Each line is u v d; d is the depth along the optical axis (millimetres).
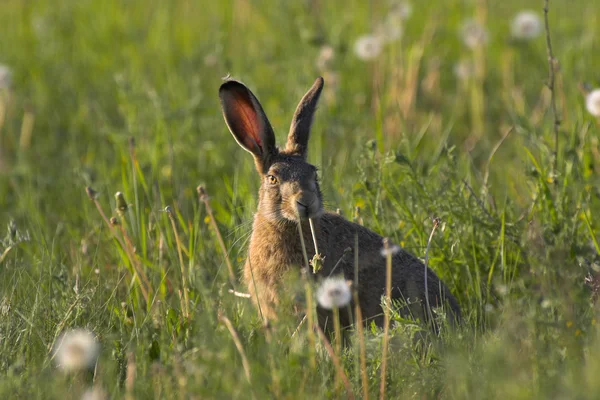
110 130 14445
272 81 17625
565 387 6387
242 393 6727
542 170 11125
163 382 7215
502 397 6547
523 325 7691
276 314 9312
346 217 11211
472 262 10305
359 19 21203
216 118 15047
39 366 7715
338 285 7551
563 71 16203
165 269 10539
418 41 19375
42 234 11438
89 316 8891
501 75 18484
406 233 10695
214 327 7734
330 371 7691
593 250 9891
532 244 9438
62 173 14391
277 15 21156
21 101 17688
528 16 17703
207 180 13680
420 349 8469
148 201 11859
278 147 10703
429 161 13328
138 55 19281
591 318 7855
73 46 20734
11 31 21969
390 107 15609
